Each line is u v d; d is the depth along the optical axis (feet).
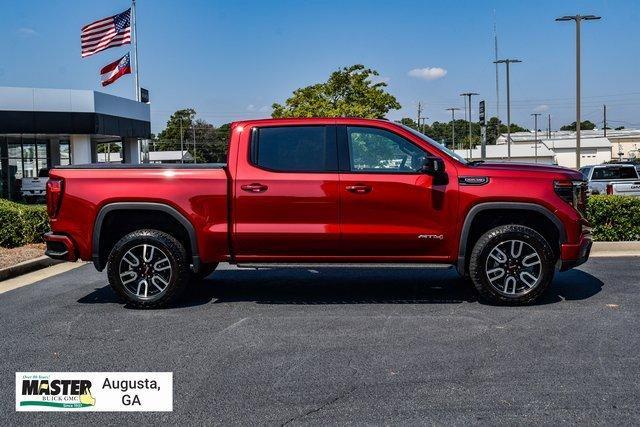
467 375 14.94
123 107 99.86
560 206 21.06
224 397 13.88
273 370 15.48
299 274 28.19
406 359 16.12
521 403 13.29
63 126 89.10
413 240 21.31
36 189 97.96
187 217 21.59
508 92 161.58
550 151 306.14
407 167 21.66
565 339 17.62
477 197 21.02
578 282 25.27
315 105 126.31
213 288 25.35
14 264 29.89
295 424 12.49
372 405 13.32
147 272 22.02
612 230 35.19
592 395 13.66
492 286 21.34
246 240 21.57
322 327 19.25
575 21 113.70
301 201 21.33
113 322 20.22
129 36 89.66
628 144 390.42
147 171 21.88
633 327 18.75
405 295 23.63
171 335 18.65
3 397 14.15
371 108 128.67
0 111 85.30
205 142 393.70
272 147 21.80
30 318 20.86
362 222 21.31
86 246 21.98
